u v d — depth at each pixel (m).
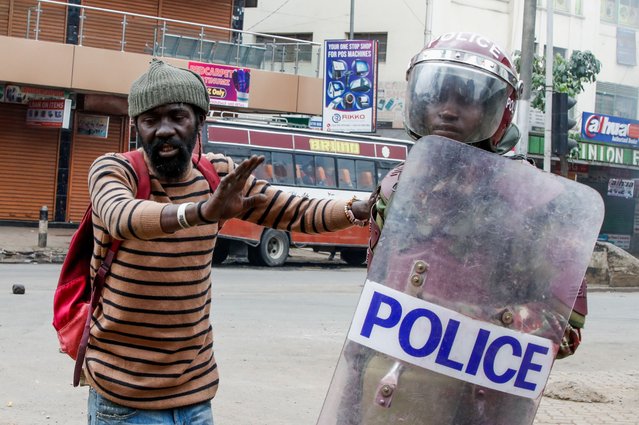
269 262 21.50
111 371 3.31
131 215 2.89
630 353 10.34
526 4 15.14
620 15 36.06
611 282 20.00
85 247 3.47
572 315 2.99
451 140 2.85
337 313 12.30
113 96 24.45
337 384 2.84
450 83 3.12
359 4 33.12
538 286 2.83
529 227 2.83
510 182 2.84
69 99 23.25
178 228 2.85
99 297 3.37
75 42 23.62
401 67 32.31
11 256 19.17
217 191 2.77
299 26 34.25
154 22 24.28
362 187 23.08
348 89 26.36
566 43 34.50
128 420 3.32
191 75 3.38
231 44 25.33
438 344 2.79
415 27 32.12
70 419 6.39
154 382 3.30
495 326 2.80
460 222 2.83
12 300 11.81
